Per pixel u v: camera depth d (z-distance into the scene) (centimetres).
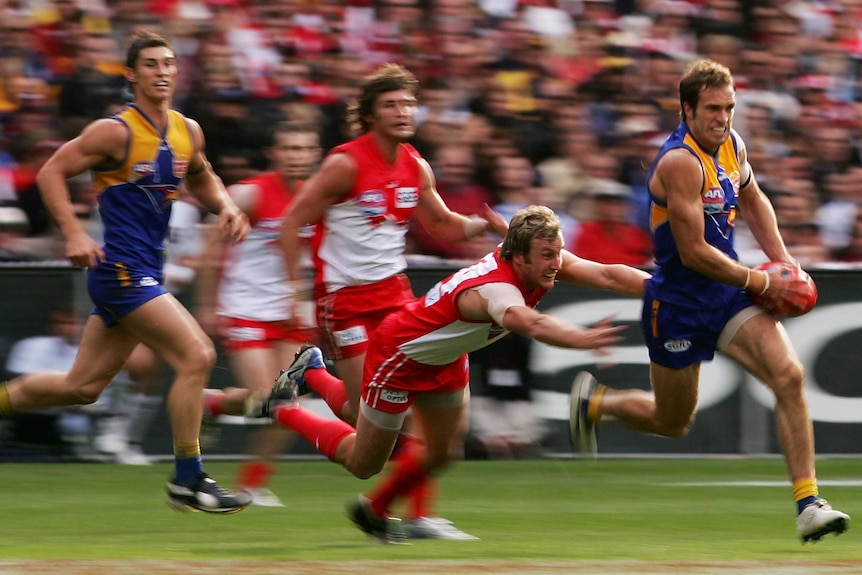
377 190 1870
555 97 3238
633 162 3162
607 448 2872
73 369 1888
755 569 1356
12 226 2891
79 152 1769
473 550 1612
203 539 1750
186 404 1798
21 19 3116
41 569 1323
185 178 1925
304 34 3247
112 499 2252
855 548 1647
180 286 2697
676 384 1734
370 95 1839
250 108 3075
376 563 1401
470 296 1463
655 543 1716
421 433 1703
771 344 1642
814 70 3547
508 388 2825
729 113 1611
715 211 1652
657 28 3472
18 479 2517
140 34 1808
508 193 3048
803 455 1596
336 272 1897
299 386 1905
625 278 1742
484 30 3338
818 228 3228
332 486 2492
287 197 2305
